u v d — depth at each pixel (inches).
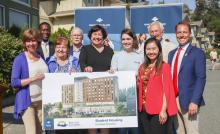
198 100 228.8
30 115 235.6
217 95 605.3
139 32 479.5
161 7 466.3
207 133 343.0
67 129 253.3
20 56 236.4
